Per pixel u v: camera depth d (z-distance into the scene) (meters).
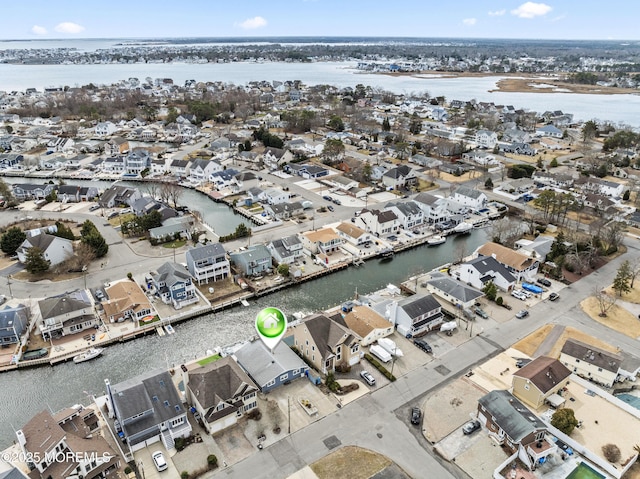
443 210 116.25
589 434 52.59
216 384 54.34
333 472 48.09
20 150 179.62
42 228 101.25
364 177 145.12
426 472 48.25
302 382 61.22
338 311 75.25
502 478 46.75
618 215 114.75
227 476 47.59
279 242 93.69
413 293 82.56
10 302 78.31
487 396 54.78
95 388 61.59
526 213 119.94
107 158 158.50
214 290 83.25
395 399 58.34
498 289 84.69
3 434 54.59
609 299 77.75
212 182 142.62
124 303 74.62
